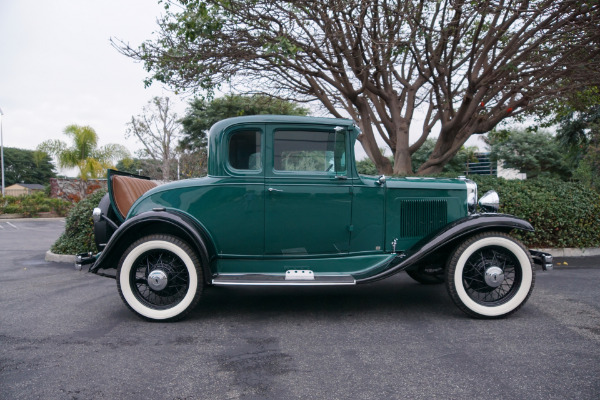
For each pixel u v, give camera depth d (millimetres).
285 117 3994
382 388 2457
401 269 3818
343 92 8812
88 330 3578
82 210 7305
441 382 2516
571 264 6109
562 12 6820
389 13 7461
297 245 4020
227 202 3959
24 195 23344
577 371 2629
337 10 6926
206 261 3746
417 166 27312
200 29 7219
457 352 2984
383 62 7648
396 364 2797
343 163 4039
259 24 7574
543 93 8180
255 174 3963
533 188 7195
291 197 3973
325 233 4027
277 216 3975
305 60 8336
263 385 2521
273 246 4004
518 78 7941
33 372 2729
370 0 6809
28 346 3197
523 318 3754
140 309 3791
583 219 6859
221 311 4141
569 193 7043
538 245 6984
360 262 4078
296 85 9883
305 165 4020
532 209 6797
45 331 3557
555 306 4102
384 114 10102
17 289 5168
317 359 2906
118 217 4250
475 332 3410
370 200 4082
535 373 2611
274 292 4910
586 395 2326
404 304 4324
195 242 3723
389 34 7535
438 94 8203
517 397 2316
